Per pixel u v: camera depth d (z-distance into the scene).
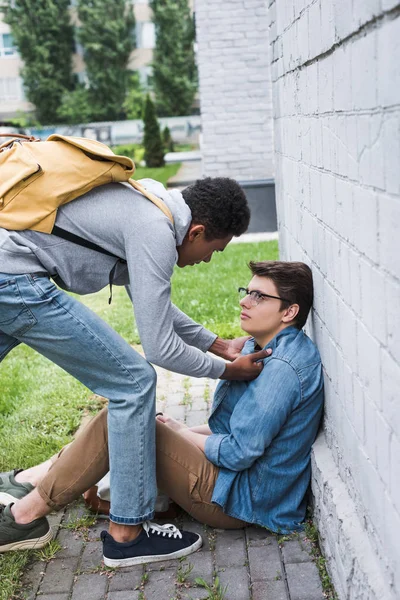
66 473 2.84
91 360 2.65
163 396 4.58
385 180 1.78
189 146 29.53
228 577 2.66
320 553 2.74
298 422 2.81
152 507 2.77
